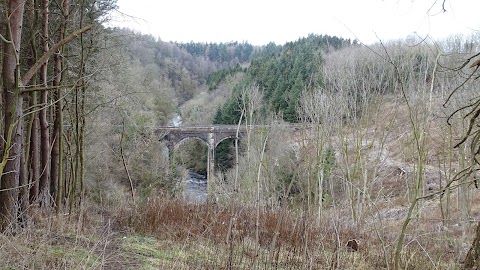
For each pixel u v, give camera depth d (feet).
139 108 55.83
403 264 19.01
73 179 30.01
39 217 22.15
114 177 55.21
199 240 20.15
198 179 112.37
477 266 15.93
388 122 56.39
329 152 52.39
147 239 23.04
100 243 17.28
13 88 17.16
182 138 98.48
